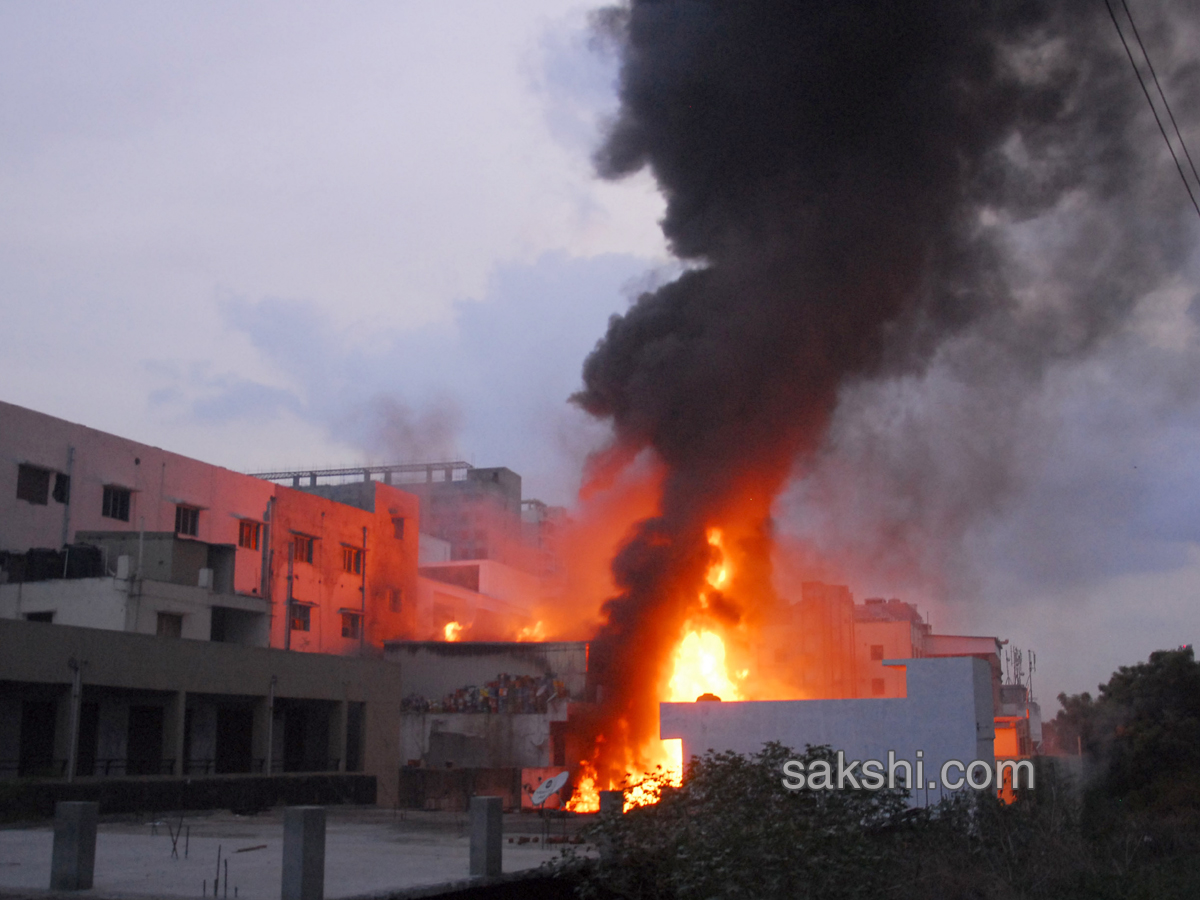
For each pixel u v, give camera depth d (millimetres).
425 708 48219
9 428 41781
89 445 44844
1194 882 20000
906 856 18109
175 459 48562
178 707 36000
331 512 56938
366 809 38438
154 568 42156
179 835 23297
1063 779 24266
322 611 55438
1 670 30375
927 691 22734
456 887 15883
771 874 15227
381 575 60375
